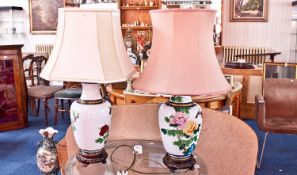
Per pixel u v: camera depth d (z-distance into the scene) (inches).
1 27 322.3
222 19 279.4
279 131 122.6
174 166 58.5
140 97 113.9
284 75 158.6
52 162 71.3
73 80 48.9
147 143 68.7
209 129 66.1
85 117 54.8
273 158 138.0
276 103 136.1
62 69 49.6
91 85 55.2
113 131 70.1
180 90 48.7
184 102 55.6
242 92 189.6
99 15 50.1
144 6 282.0
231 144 62.4
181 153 57.9
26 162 132.7
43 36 316.2
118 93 127.1
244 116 192.5
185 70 49.6
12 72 172.6
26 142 156.0
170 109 55.8
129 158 64.0
